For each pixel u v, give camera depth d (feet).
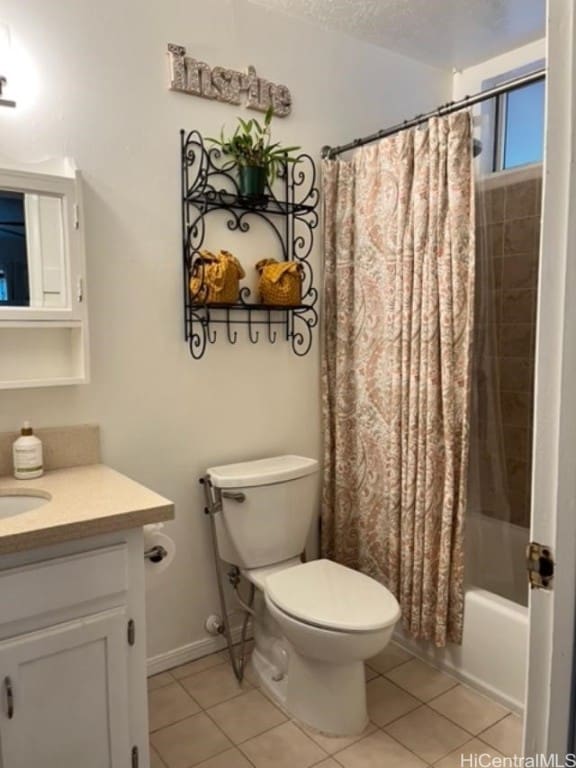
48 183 5.29
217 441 7.00
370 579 6.14
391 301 6.86
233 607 7.29
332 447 7.80
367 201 7.09
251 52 6.84
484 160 8.30
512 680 6.07
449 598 6.56
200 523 6.94
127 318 6.23
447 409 6.33
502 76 8.29
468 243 6.15
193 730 5.82
